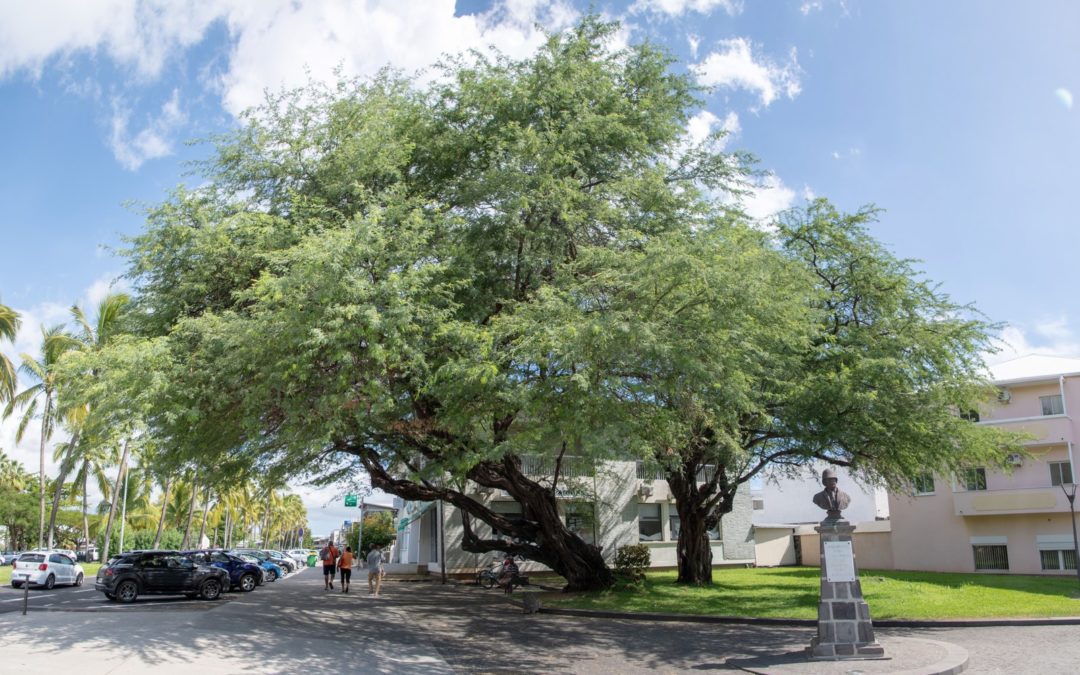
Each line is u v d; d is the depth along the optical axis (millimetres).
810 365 17688
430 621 17578
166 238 13609
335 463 19453
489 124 16203
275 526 114812
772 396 16438
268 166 14680
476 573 30844
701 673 11055
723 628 15961
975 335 17828
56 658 11148
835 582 11516
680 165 18250
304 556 67688
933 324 18188
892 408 16969
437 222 13703
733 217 16172
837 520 11766
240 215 13195
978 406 19781
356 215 12164
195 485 19422
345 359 11242
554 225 15242
